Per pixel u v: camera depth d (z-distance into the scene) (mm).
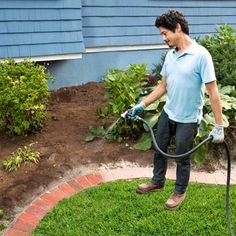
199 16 8164
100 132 5215
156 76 6863
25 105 4758
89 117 5789
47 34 6277
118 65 7453
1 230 3617
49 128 5414
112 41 7234
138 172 4586
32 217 3799
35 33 6164
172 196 3479
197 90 3088
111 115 5238
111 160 4773
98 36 7062
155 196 4027
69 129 5418
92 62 7148
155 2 7535
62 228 3586
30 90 4840
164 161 3508
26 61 5434
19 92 4789
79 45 6605
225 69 5992
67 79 6922
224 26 6977
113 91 5031
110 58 7332
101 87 6977
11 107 4891
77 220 3688
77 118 5750
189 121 3188
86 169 4605
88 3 6805
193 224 3623
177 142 3258
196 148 2949
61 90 6699
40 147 4914
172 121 3268
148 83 6637
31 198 4066
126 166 4695
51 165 4574
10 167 4469
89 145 5035
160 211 3795
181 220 3666
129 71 5297
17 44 6039
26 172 4418
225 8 8500
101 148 4988
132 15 7336
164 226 3598
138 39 7531
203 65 2959
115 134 5172
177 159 3066
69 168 4570
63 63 6809
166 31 3029
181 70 3051
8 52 5984
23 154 4660
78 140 5141
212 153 4938
